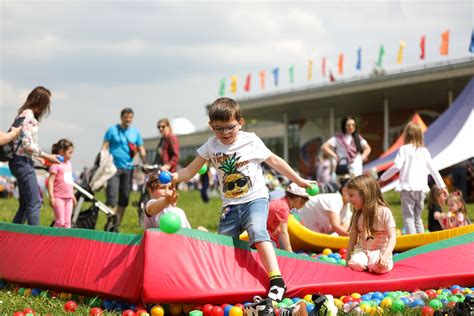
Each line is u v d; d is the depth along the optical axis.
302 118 37.03
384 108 29.39
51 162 6.48
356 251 5.03
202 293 3.98
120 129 9.63
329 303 3.78
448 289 4.86
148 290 3.92
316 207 7.55
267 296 4.16
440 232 6.13
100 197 23.72
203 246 4.19
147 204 4.50
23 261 4.82
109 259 4.26
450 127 13.77
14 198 22.64
